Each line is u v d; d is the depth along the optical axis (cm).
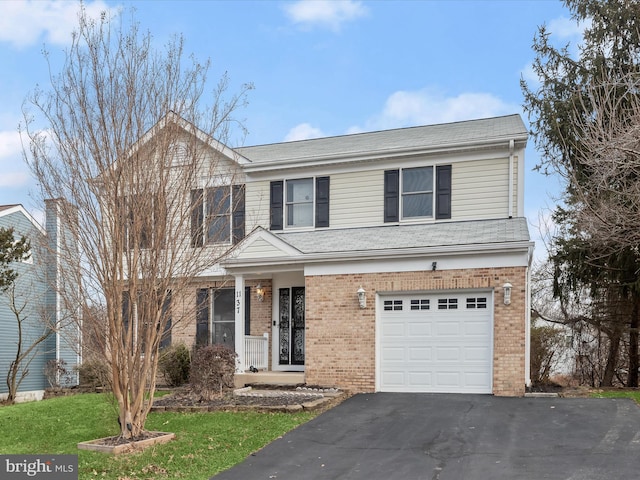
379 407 1201
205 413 1169
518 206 1546
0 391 1888
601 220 1329
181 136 991
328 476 766
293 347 1638
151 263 928
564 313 1970
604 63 1744
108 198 899
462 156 1606
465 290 1362
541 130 1866
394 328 1420
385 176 1675
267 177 1781
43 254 1064
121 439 932
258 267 1547
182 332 1736
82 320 946
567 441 890
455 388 1355
